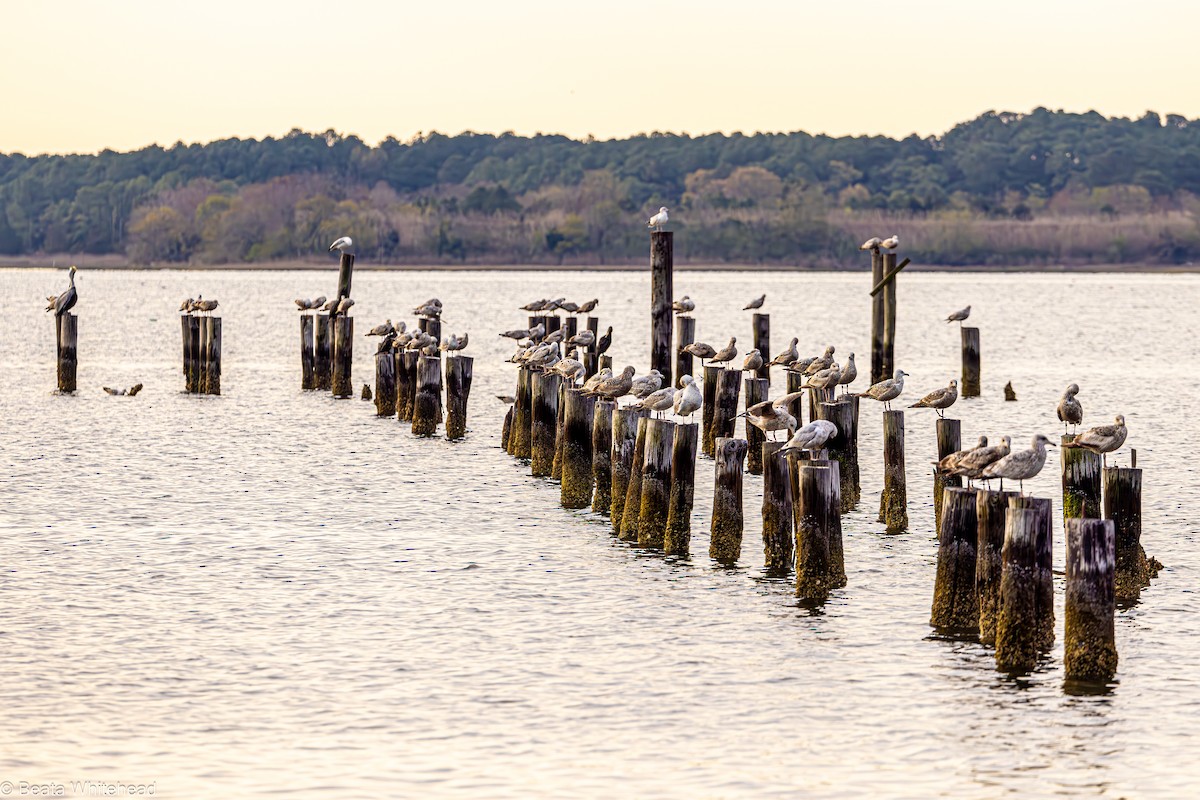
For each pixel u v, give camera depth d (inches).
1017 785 1007.0
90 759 1037.8
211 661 1241.4
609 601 1425.9
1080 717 1123.9
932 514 1807.3
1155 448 2375.7
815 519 1422.2
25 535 1706.4
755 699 1158.3
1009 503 1224.2
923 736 1087.6
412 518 1811.0
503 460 2230.6
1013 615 1218.0
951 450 1691.7
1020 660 1218.0
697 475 2047.2
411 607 1407.5
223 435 2487.7
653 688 1184.2
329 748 1061.1
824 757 1051.3
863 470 2153.1
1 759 1034.1
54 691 1163.9
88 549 1638.8
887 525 1717.5
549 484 2028.8
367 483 2047.2
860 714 1130.0
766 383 2052.2
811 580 1424.7
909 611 1387.8
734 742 1077.1
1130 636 1307.8
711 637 1310.3
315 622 1357.0
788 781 1010.7
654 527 1605.6
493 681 1197.7
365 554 1622.8
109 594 1445.6
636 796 986.1
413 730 1096.2
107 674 1205.1
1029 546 1211.9
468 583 1494.8
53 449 2340.1
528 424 2214.6
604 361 2415.1
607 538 1679.4
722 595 1443.2
